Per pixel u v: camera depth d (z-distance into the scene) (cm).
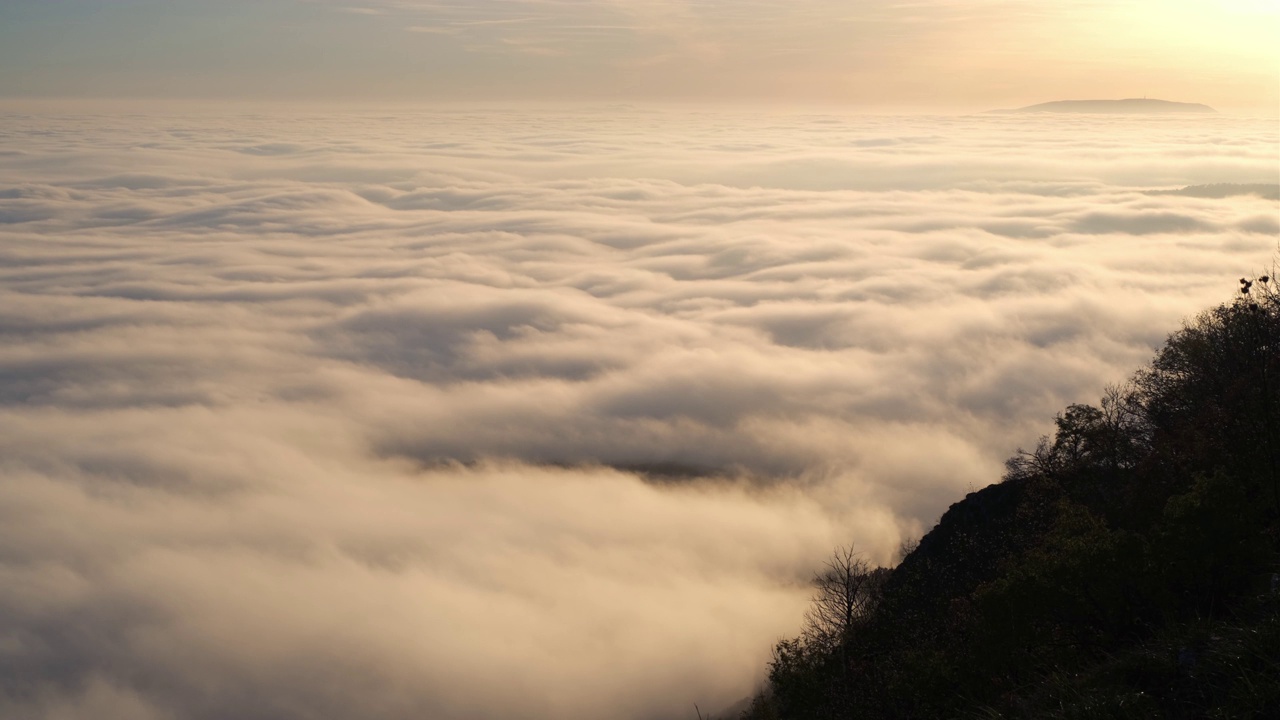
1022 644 1351
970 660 1450
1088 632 1299
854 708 1689
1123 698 988
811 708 1797
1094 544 1338
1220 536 1211
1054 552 1491
